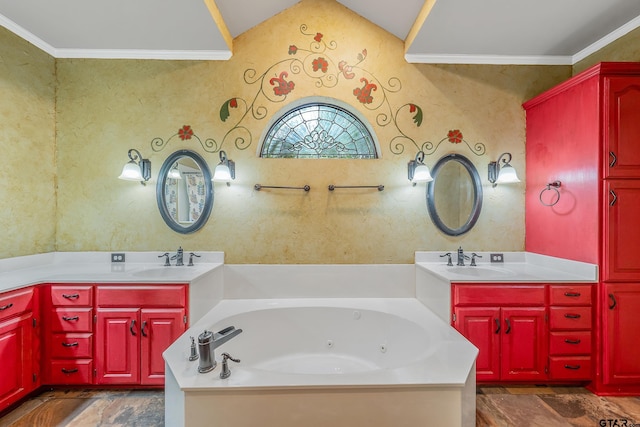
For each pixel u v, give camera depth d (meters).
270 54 2.36
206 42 2.23
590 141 1.87
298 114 2.45
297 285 2.34
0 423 1.60
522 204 2.43
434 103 2.40
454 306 1.90
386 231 2.38
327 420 1.20
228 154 2.35
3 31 1.99
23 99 2.11
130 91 2.35
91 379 1.84
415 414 1.21
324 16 2.37
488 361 1.89
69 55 2.33
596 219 1.84
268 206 2.36
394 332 1.99
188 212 2.35
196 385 1.19
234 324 1.99
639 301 1.82
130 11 1.91
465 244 2.41
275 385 1.19
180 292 1.86
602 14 1.91
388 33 2.39
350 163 2.36
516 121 2.43
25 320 1.74
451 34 2.13
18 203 2.09
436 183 2.39
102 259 2.33
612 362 1.83
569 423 1.61
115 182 2.36
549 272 2.07
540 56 2.40
